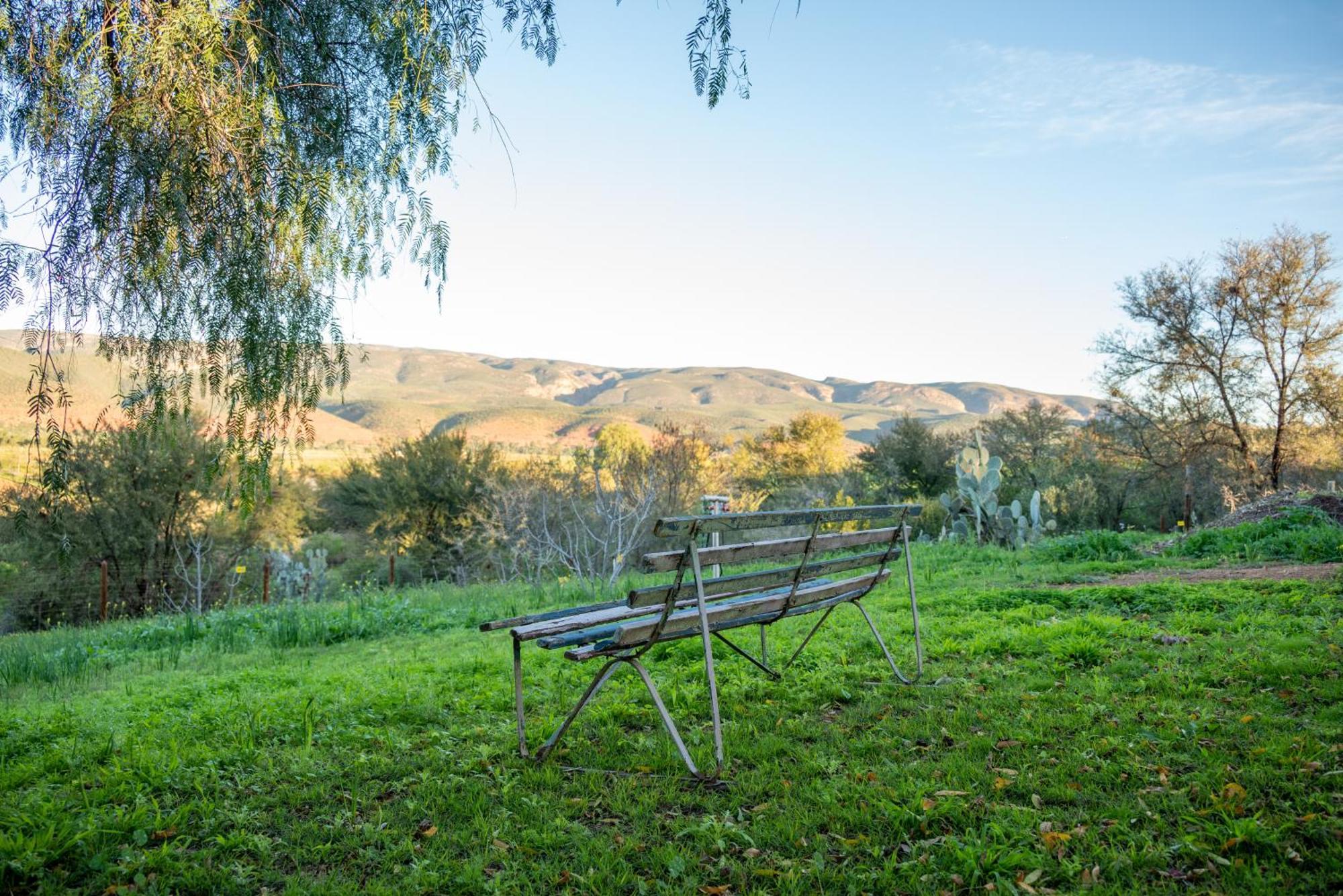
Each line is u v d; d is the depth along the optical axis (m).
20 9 4.58
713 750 4.34
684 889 2.91
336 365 5.41
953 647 6.52
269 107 4.98
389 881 3.06
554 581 16.83
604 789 3.87
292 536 28.84
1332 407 27.61
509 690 5.89
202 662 9.42
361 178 5.79
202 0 4.54
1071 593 8.80
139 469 20.34
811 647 6.79
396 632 11.23
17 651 10.08
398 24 5.25
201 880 3.05
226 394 4.89
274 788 4.05
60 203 4.61
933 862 3.00
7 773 4.29
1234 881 2.79
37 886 3.03
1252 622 6.68
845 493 28.48
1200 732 4.17
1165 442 30.11
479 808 3.65
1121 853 2.99
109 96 4.54
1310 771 3.55
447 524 29.70
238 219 4.84
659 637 4.09
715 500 7.36
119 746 4.80
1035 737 4.21
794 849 3.20
